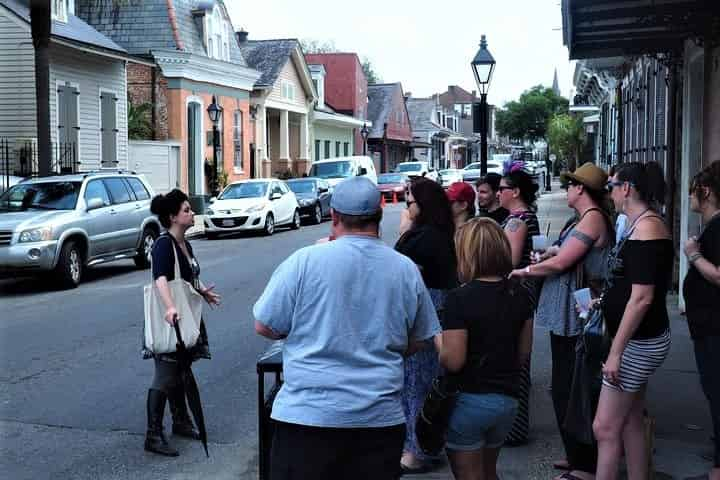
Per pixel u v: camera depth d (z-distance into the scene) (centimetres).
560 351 537
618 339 443
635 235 445
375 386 331
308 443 329
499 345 402
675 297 1157
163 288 584
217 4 3181
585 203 528
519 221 589
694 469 551
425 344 359
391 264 346
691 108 1052
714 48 935
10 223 1326
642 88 1711
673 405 688
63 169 2181
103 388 767
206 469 576
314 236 2234
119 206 1530
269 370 457
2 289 1400
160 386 602
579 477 525
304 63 3997
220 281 1410
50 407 712
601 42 1091
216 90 3172
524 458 580
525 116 8188
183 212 600
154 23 2955
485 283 411
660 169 454
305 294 335
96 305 1214
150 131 2914
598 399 488
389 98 5872
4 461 590
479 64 1371
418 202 538
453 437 409
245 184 2362
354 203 346
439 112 7812
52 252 1327
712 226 482
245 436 643
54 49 2266
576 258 520
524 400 603
